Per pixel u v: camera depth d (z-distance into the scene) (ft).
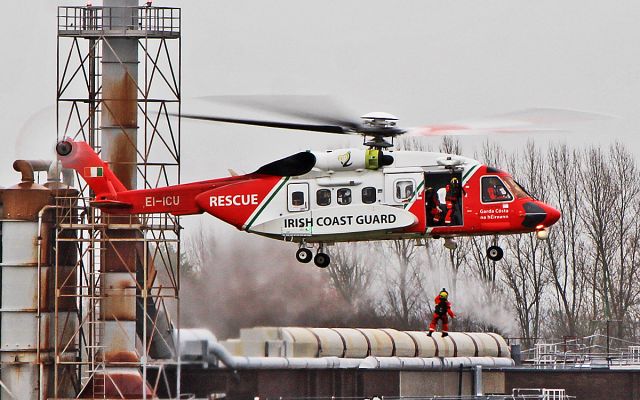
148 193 473.67
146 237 547.49
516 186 445.78
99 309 553.64
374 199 446.60
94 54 565.94
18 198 553.64
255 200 455.63
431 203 444.96
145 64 554.46
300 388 564.71
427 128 446.60
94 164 510.17
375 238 455.22
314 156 450.71
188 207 469.98
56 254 547.90
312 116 451.53
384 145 451.53
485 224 444.14
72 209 556.92
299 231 449.89
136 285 549.95
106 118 556.51
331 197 449.06
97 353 554.46
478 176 445.37
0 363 553.64
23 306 553.64
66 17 560.20
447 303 481.46
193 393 557.74
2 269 554.46
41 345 555.69
